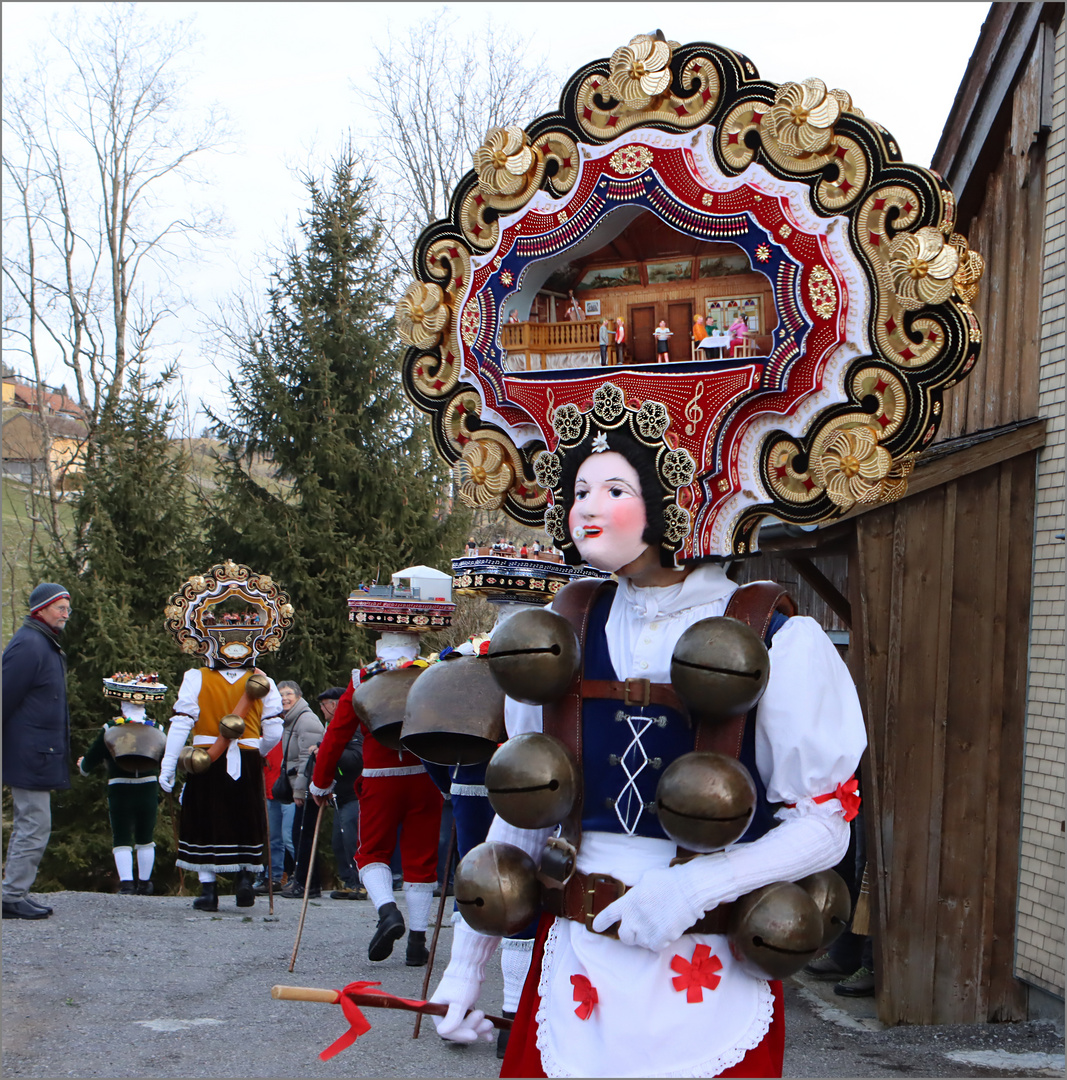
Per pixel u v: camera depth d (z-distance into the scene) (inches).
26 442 750.5
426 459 695.7
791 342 91.5
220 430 677.3
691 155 95.7
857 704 89.9
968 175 243.1
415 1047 181.6
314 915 305.9
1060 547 200.2
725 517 95.3
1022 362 222.1
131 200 761.6
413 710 152.3
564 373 99.5
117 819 352.2
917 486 206.5
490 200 105.0
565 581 179.6
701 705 85.0
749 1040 84.5
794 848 85.1
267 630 304.0
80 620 577.3
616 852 90.0
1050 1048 183.0
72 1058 171.5
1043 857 197.0
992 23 231.6
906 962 201.2
